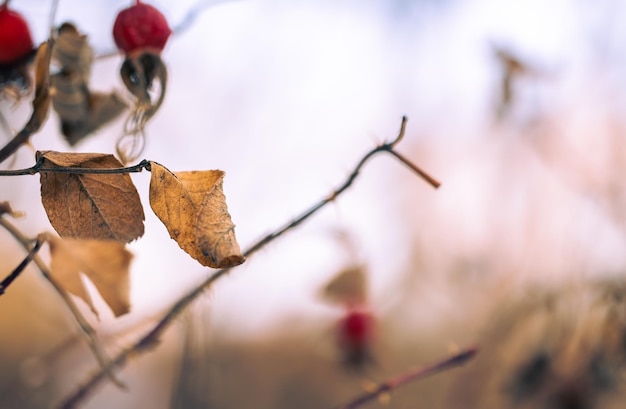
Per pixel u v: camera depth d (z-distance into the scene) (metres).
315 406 0.65
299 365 0.65
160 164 0.29
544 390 0.50
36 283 0.43
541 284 0.54
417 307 0.69
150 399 0.56
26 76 0.34
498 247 0.66
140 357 0.34
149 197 0.28
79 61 0.35
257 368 0.64
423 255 0.71
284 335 0.65
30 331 0.56
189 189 0.28
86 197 0.29
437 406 0.61
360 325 0.47
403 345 0.68
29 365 0.45
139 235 0.29
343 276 0.47
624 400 0.52
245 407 0.62
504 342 0.52
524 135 0.63
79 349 0.45
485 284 0.67
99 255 0.30
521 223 0.63
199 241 0.28
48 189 0.29
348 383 0.60
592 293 0.50
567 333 0.50
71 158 0.29
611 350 0.49
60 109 0.35
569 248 0.54
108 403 0.58
